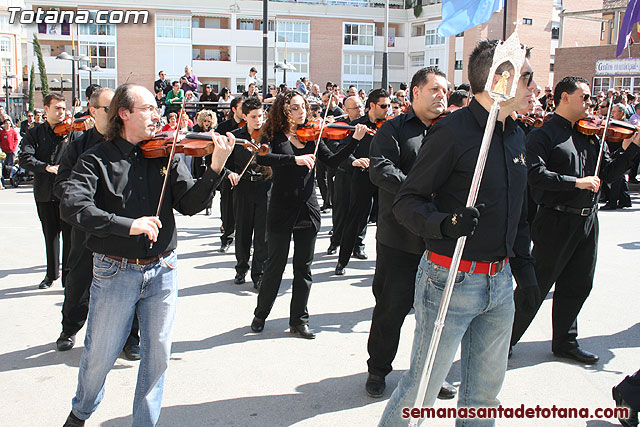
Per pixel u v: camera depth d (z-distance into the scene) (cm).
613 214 1172
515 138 282
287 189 486
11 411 375
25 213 1172
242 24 4897
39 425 358
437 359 277
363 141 676
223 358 459
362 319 550
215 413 373
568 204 425
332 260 783
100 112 422
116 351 310
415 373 286
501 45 240
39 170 594
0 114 1652
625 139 505
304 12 4969
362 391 404
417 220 259
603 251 828
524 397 393
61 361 454
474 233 268
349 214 684
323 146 534
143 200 312
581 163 440
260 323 517
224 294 630
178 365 445
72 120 616
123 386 412
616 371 434
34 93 4872
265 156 476
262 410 377
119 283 303
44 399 392
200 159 1202
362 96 1739
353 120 795
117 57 4722
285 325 534
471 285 270
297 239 493
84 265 466
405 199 270
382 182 376
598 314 558
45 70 4353
